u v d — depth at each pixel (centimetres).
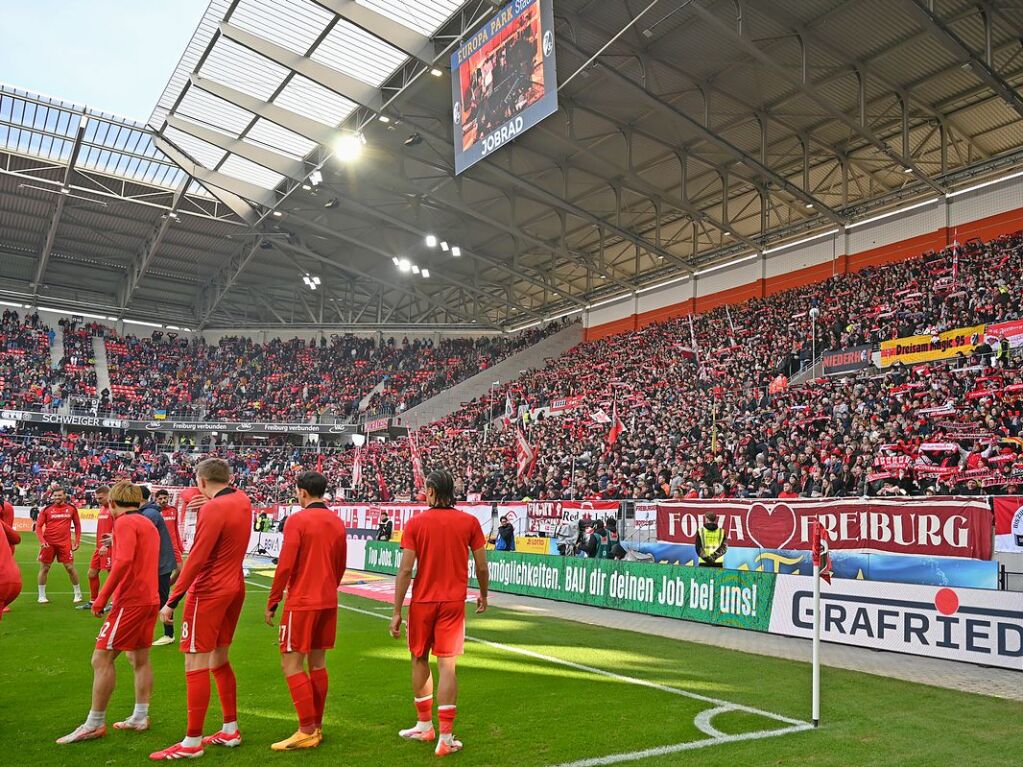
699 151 2903
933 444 1662
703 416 2564
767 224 3422
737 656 977
